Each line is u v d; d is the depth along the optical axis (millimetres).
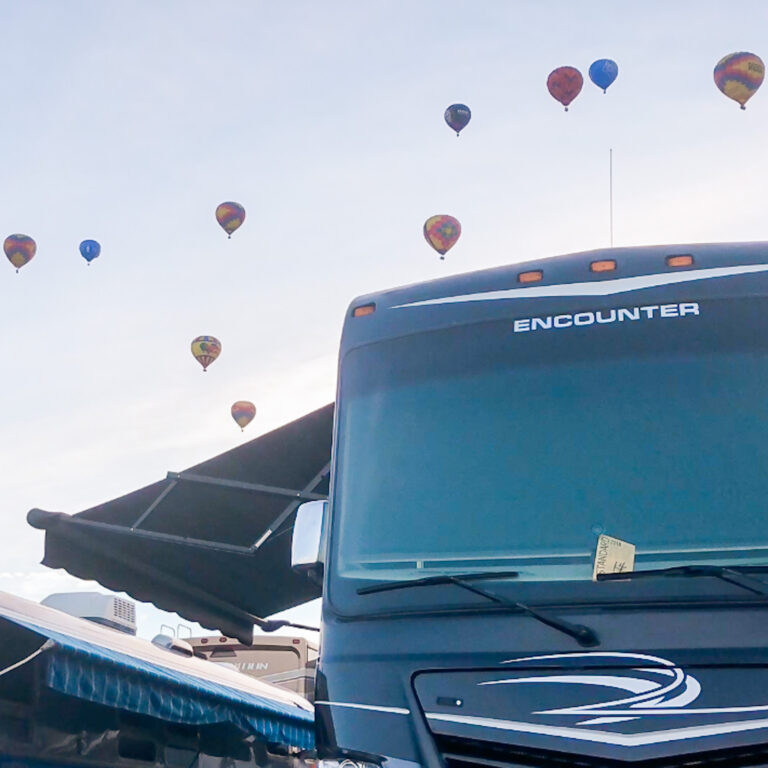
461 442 5039
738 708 4082
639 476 4668
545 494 4754
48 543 9352
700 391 4812
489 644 4473
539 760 4219
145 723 9234
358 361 5539
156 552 9594
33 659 7938
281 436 8672
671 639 4258
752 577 4293
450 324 5414
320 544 5199
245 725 9773
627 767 4094
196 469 8922
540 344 5176
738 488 4535
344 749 4535
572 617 4406
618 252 5375
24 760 7660
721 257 5191
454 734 4363
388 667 4598
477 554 4711
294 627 10367
